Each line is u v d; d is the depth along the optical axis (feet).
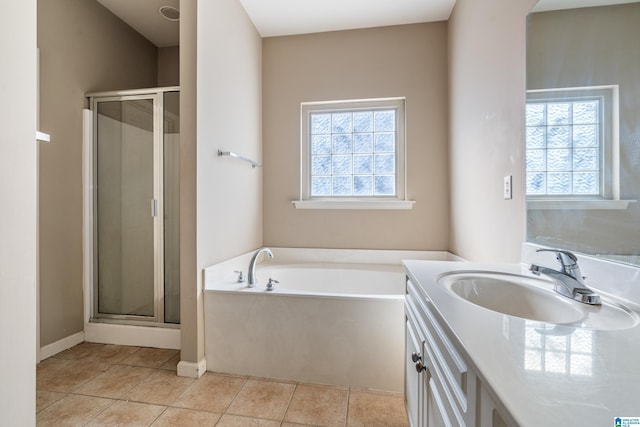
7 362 1.90
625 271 2.45
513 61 4.33
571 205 3.14
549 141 3.50
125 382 5.39
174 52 9.36
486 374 1.44
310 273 8.04
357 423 4.42
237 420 4.46
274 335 5.56
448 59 7.88
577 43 3.03
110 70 7.75
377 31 8.34
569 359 1.59
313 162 8.93
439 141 8.09
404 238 8.31
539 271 2.99
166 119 6.85
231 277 6.67
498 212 4.87
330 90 8.56
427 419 2.93
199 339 5.64
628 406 1.20
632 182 2.39
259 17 7.91
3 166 1.89
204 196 5.82
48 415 4.52
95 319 7.11
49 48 6.31
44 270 6.25
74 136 6.85
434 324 2.61
